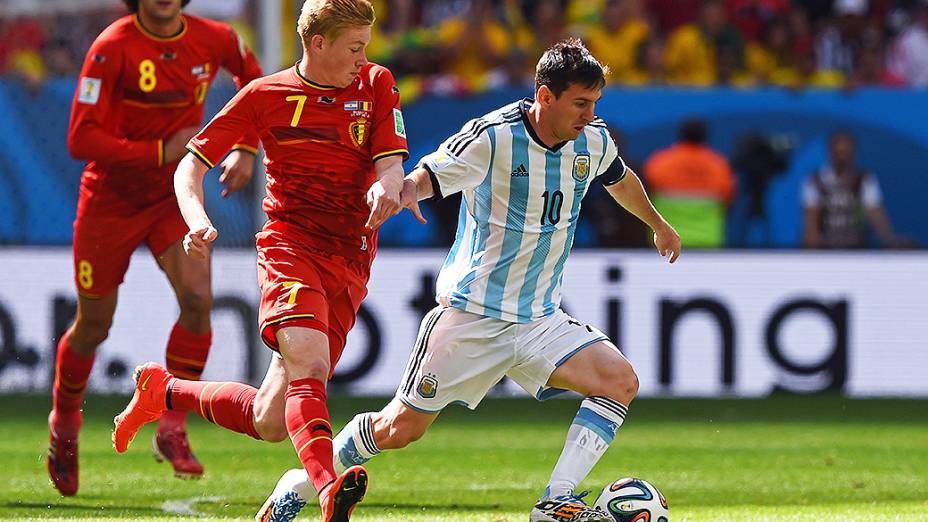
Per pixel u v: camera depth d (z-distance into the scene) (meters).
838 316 37.81
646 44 42.81
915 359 37.81
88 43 40.44
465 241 16.86
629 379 16.45
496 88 38.81
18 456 26.22
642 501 15.98
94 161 20.83
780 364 37.72
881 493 21.88
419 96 38.56
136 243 21.36
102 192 21.06
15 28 40.16
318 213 15.89
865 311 37.84
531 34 43.53
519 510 19.58
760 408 35.69
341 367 36.84
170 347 21.53
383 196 14.80
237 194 35.75
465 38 42.41
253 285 35.84
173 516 18.55
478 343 16.66
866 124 38.69
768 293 37.78
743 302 37.69
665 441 29.42
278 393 15.65
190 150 15.66
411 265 36.94
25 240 36.38
